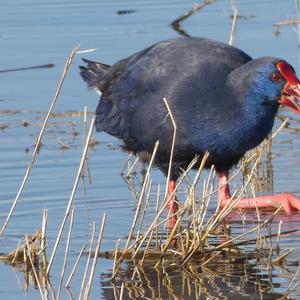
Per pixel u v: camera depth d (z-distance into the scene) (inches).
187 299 391.5
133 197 526.3
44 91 674.8
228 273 418.9
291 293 394.0
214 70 493.7
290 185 538.9
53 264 432.1
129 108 522.9
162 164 518.9
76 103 652.7
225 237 461.1
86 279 413.7
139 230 445.7
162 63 508.7
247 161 521.7
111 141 607.2
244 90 482.9
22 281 413.7
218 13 814.5
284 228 475.5
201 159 502.9
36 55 726.5
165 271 422.6
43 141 605.3
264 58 482.3
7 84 687.1
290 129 621.9
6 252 447.2
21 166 568.1
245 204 501.7
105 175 559.2
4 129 623.5
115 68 555.8
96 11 823.1
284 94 478.3
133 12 820.0
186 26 778.8
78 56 716.0
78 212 504.4
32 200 520.1
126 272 422.0
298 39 732.7
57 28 777.6
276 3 836.0
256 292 396.5
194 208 440.5
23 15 810.8
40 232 441.4
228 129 486.3
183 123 492.4
